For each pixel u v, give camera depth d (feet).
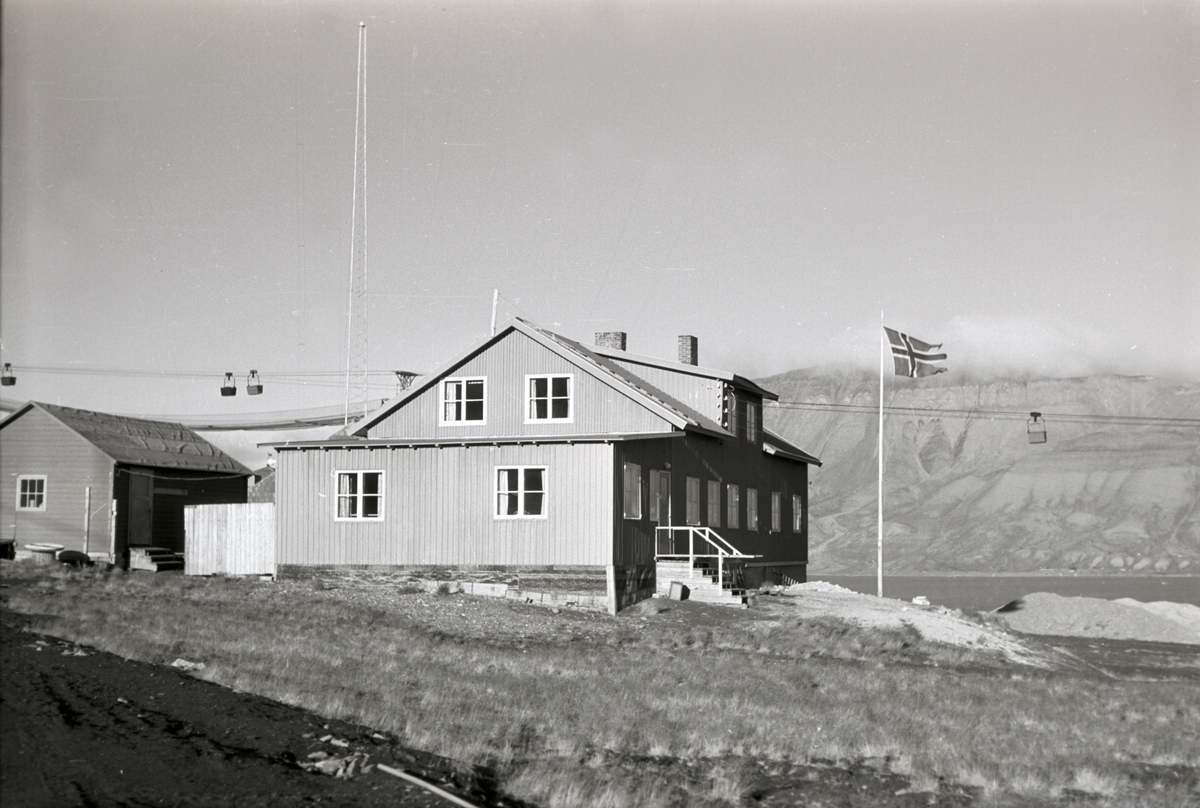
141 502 148.36
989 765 61.36
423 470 117.70
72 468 144.15
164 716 52.26
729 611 115.03
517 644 90.02
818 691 78.38
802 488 184.14
